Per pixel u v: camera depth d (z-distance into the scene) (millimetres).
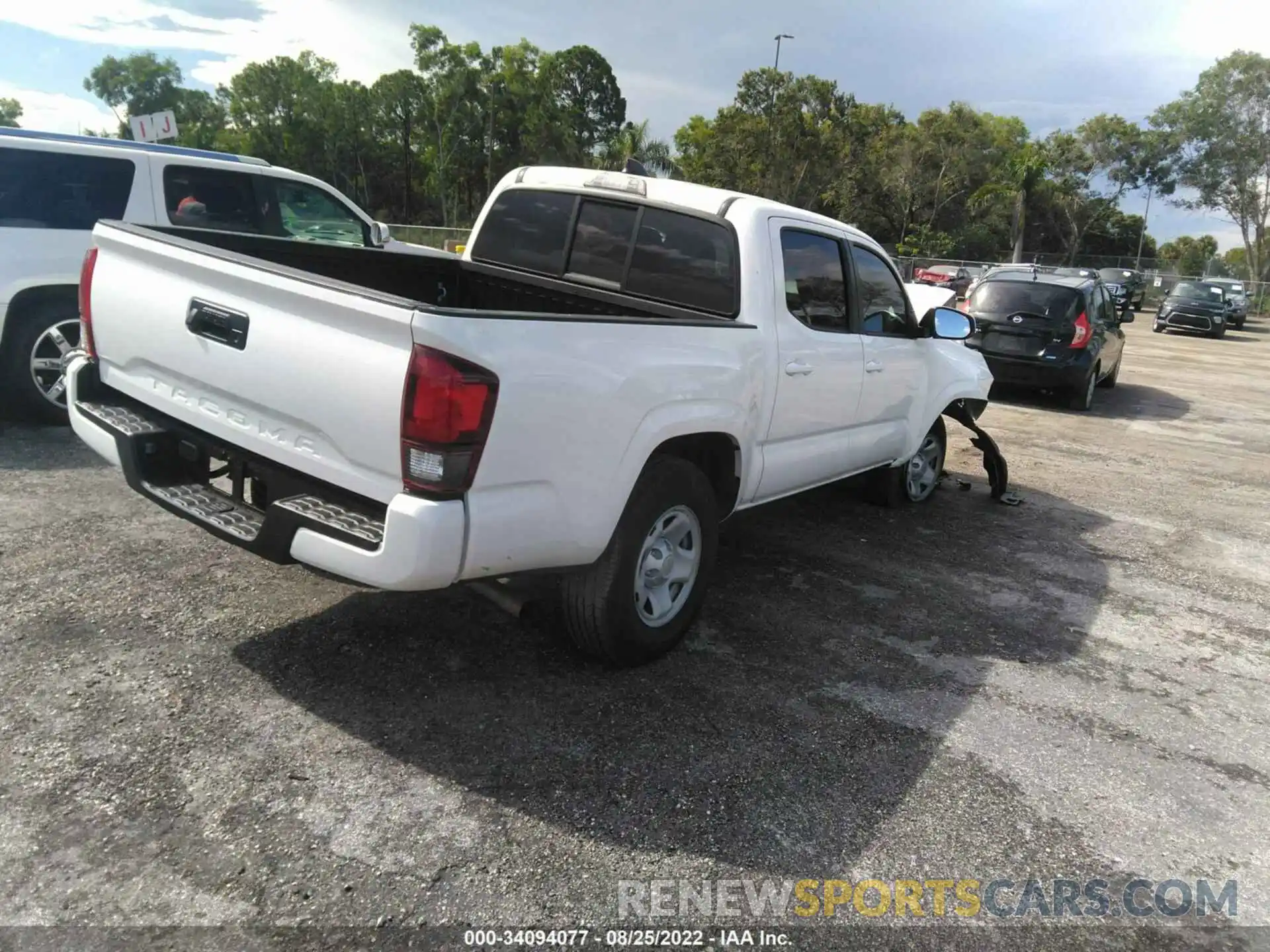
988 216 59719
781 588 4723
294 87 70312
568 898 2383
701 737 3188
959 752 3273
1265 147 52781
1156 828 2941
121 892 2250
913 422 5777
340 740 2955
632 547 3324
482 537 2729
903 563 5297
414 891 2346
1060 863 2725
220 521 3037
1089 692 3871
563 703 3316
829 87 48094
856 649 4055
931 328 5445
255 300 2916
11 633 3428
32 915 2160
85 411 3475
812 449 4641
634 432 3182
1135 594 5160
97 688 3123
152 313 3244
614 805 2762
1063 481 7793
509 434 2719
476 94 61938
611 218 4488
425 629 3777
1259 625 4832
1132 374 16266
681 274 4219
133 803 2570
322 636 3631
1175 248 91000
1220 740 3553
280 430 2924
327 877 2365
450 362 2562
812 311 4473
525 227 4840
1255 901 2629
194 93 83688
